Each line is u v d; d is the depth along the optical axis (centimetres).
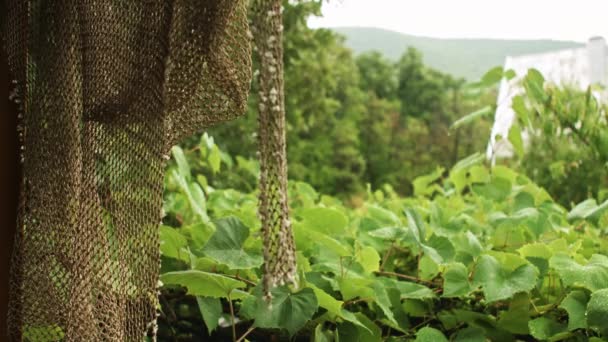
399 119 3525
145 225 123
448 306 177
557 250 170
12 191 125
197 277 141
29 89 122
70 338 119
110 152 123
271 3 116
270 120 116
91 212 121
